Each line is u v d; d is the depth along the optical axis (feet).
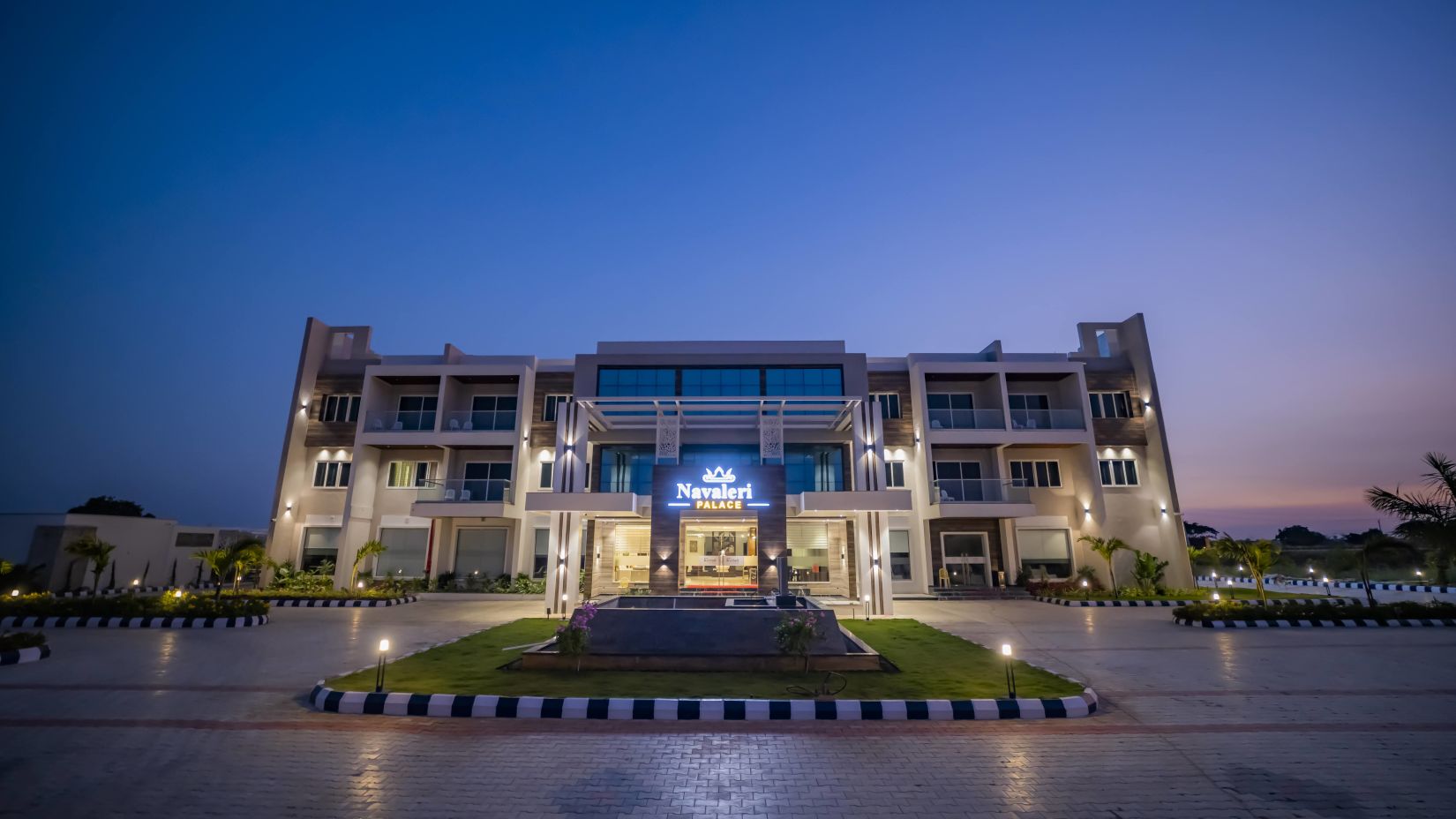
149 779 18.83
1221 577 125.80
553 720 25.40
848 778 19.44
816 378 88.38
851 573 79.66
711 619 35.55
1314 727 24.58
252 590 82.28
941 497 85.71
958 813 17.02
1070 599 74.64
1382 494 54.60
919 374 89.66
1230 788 18.74
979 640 47.85
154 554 103.81
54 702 27.48
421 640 46.11
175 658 38.17
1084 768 20.31
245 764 20.15
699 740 22.89
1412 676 33.94
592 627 35.27
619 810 17.01
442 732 23.73
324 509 91.35
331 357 99.19
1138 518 91.76
